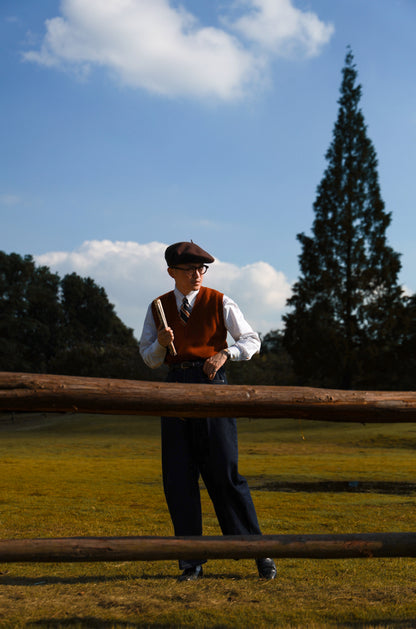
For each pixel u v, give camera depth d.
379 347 37.91
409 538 2.29
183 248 3.25
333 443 19.16
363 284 37.50
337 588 2.80
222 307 3.23
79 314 74.25
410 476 8.76
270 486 7.46
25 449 17.36
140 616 2.40
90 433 28.14
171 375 3.19
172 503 3.07
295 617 2.38
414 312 38.28
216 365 3.04
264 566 3.01
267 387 2.36
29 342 67.94
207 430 3.03
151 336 3.36
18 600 2.63
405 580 2.93
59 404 2.21
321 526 4.35
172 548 2.25
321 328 37.59
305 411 2.33
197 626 2.27
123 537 2.27
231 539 2.28
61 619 2.37
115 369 50.38
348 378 38.53
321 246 38.62
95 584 2.89
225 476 3.02
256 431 26.88
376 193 38.75
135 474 8.82
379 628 2.21
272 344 61.53
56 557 2.19
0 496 6.07
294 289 39.59
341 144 39.41
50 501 5.68
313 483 7.81
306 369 38.88
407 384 39.03
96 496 6.13
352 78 39.69
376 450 16.23
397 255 38.19
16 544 2.18
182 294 3.28
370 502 5.73
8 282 66.69
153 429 29.08
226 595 2.70
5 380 2.18
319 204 39.41
